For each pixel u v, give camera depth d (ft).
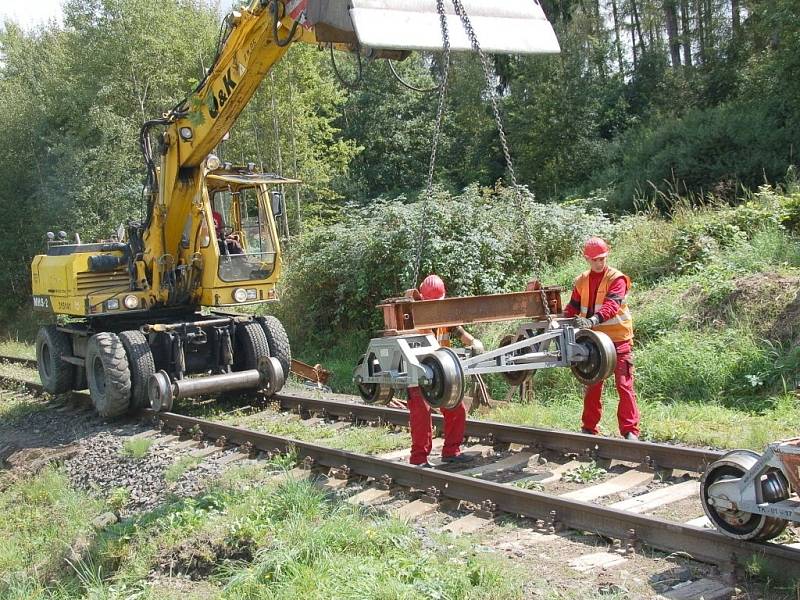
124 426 37.09
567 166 109.09
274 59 31.83
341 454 24.70
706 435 25.48
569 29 121.19
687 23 134.92
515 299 23.48
